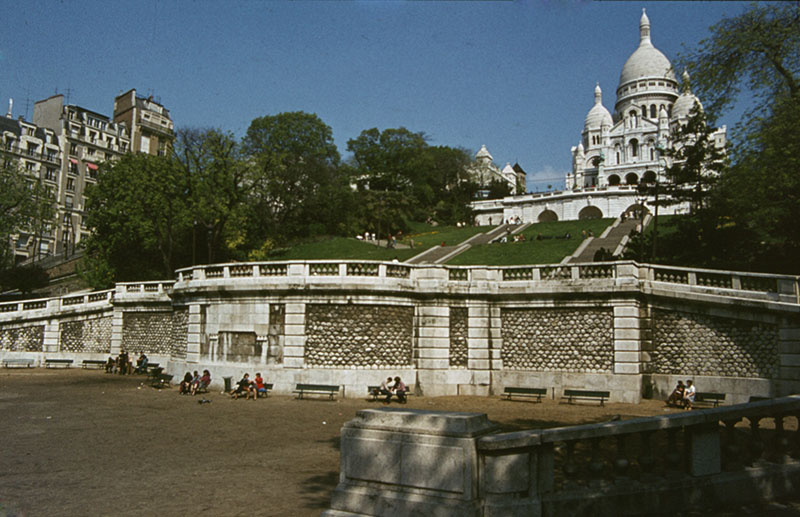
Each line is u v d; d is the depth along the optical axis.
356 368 24.89
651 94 135.25
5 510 9.34
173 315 30.97
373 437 7.89
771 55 26.81
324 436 16.14
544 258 51.12
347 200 84.81
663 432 14.95
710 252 35.44
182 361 28.42
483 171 138.25
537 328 25.25
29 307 41.72
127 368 33.94
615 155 133.25
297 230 80.25
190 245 58.50
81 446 14.69
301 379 24.81
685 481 8.69
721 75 28.55
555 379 24.31
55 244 81.94
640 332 23.73
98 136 91.31
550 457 7.89
